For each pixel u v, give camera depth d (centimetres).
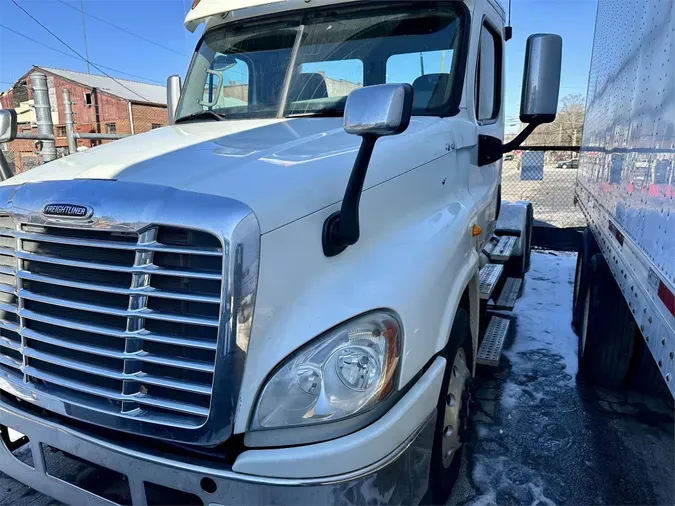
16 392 202
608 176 338
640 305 217
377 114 158
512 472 284
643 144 225
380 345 171
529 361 430
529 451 304
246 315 154
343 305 169
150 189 169
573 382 392
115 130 3241
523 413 346
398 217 214
